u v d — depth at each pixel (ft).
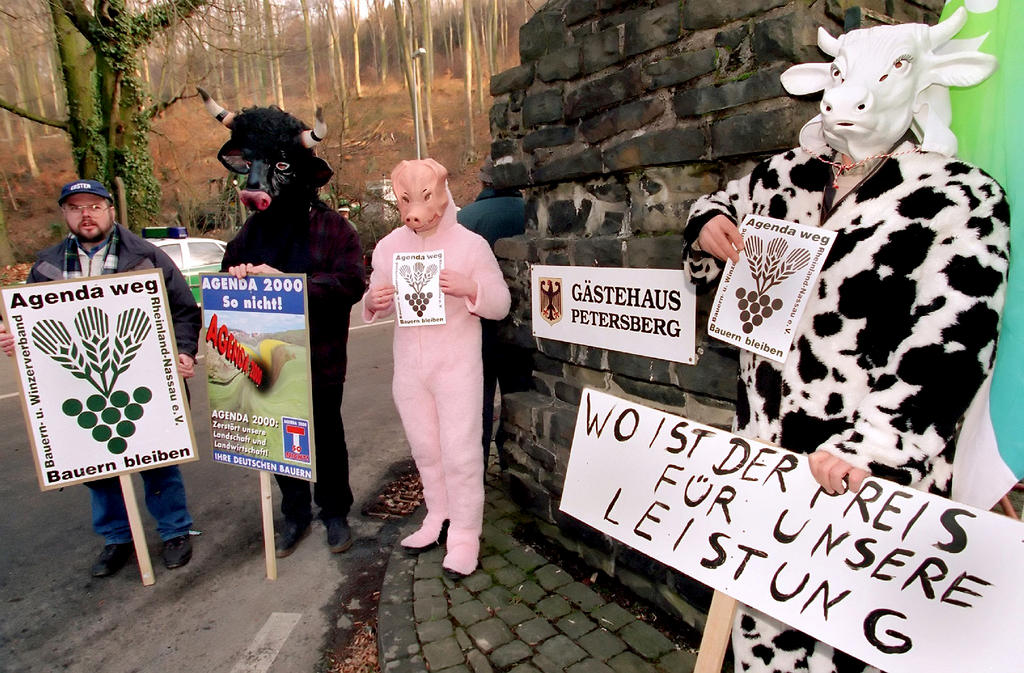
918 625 4.16
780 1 5.90
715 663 5.09
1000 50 5.11
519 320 10.07
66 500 12.89
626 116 7.56
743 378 5.59
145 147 43.24
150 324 8.97
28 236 71.26
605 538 8.52
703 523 5.28
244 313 8.87
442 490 9.58
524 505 10.18
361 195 60.18
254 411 9.07
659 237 7.38
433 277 8.27
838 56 4.69
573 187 8.76
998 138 5.13
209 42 39.04
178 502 10.14
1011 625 3.87
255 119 8.93
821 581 4.58
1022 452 4.84
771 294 4.96
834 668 4.91
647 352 7.73
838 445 4.35
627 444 5.94
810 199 4.93
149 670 7.82
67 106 41.32
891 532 4.34
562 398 9.50
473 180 88.43
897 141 4.57
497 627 7.75
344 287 9.19
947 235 4.12
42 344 8.55
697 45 6.73
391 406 18.21
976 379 3.98
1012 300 4.86
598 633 7.61
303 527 10.62
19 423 18.20
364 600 9.04
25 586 9.80
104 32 38.14
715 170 6.87
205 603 9.14
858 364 4.56
